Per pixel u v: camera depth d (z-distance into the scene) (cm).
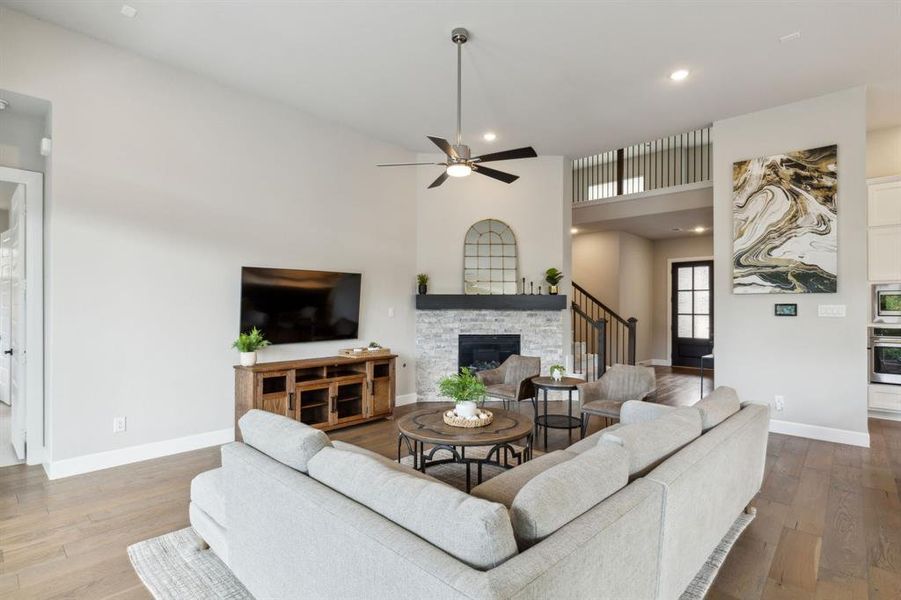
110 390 359
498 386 487
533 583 105
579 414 541
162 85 388
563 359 609
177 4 312
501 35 347
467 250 616
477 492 174
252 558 182
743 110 474
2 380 555
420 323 606
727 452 221
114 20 330
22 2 310
